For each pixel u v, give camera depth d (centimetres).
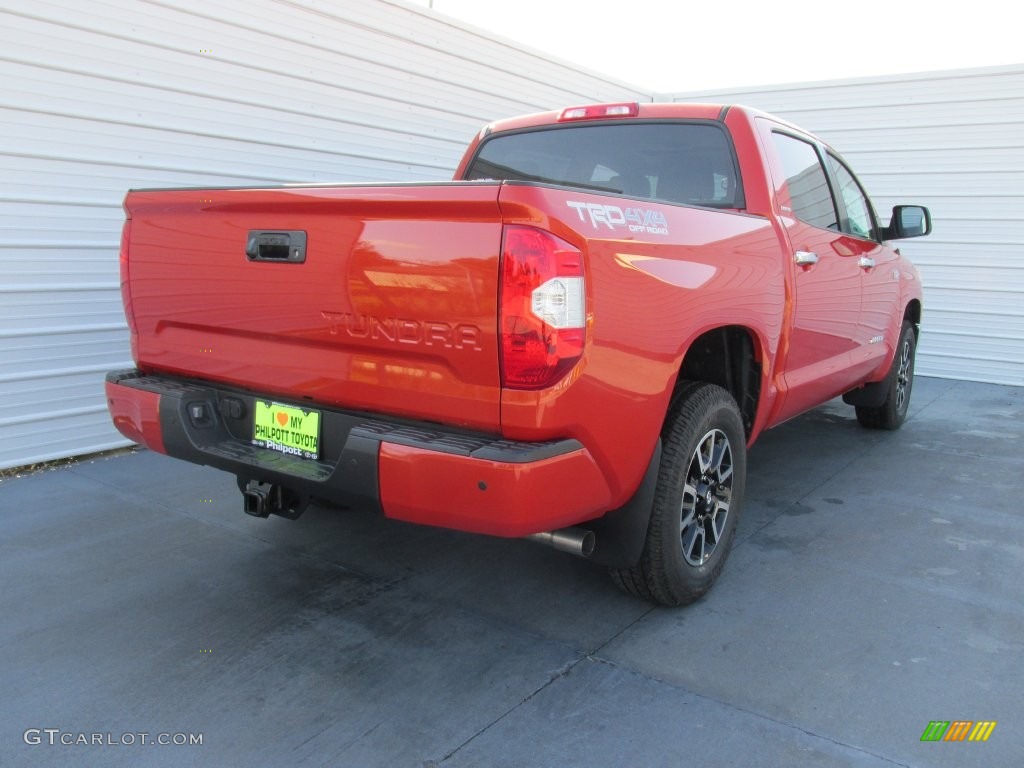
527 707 244
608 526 276
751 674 263
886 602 317
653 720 238
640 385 248
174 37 491
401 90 644
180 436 283
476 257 216
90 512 400
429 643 281
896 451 550
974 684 259
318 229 245
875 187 885
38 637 280
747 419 346
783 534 389
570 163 391
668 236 263
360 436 235
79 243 469
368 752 222
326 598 313
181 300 288
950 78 824
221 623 292
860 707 246
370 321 238
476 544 369
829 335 420
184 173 511
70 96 450
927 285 872
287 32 553
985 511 425
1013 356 835
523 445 221
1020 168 805
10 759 217
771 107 927
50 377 469
